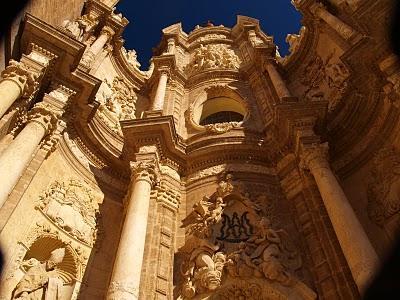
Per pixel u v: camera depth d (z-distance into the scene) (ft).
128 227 37.40
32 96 39.22
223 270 38.01
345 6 55.83
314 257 38.65
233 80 71.15
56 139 41.98
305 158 43.14
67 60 44.09
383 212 38.70
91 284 37.78
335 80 55.42
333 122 48.73
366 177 42.93
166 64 70.69
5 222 33.17
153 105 58.80
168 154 50.67
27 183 36.96
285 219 43.70
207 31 89.40
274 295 35.94
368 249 31.17
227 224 43.45
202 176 49.85
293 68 66.03
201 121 67.26
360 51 41.55
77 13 64.08
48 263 36.06
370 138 44.24
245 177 48.98
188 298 36.45
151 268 37.24
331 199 37.32
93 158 48.65
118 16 72.49
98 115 54.80
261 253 39.14
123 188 48.24
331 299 34.53
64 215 40.29
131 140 48.65
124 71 69.10
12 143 35.32
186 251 41.24
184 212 46.26
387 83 39.04
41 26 42.04
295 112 46.47
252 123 60.44
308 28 63.77
